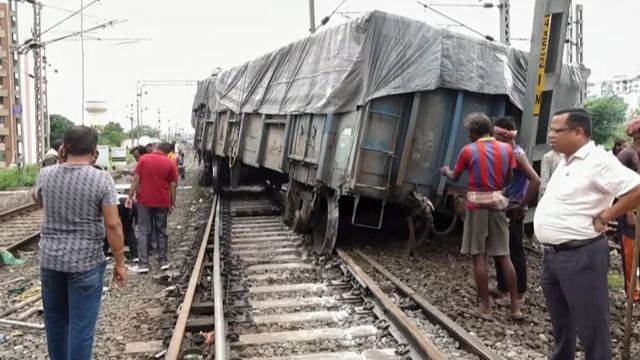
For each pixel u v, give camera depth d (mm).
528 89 8250
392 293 7020
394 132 8383
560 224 3971
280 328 5898
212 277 7977
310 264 8781
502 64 8727
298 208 11125
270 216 14148
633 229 6449
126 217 9711
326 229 9289
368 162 8320
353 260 8703
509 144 6340
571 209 3939
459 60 8375
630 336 5449
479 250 6117
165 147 9055
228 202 16859
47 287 4438
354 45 8570
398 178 8383
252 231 11797
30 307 7086
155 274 8688
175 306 6746
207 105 19797
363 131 8172
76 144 4406
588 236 3904
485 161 6023
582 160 3953
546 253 4207
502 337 5605
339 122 8977
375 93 8156
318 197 9758
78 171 4352
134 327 6195
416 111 8273
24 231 13039
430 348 4762
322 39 9922
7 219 14852
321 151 9125
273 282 7734
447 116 8578
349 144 8508
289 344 5434
